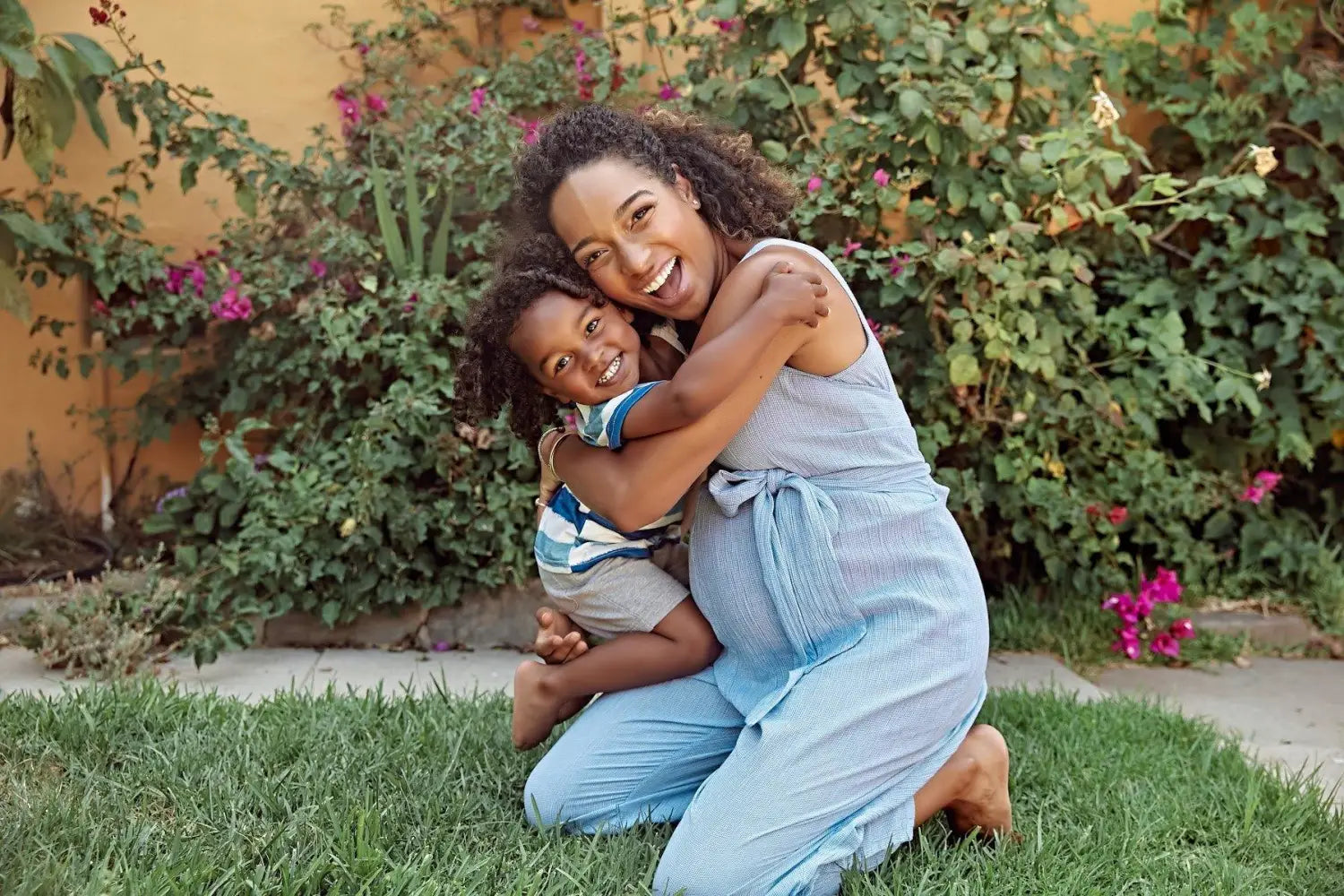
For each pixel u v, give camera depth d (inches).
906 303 167.2
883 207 159.2
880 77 161.8
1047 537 165.5
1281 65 180.5
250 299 165.5
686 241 86.8
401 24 179.8
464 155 167.5
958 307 156.8
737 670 93.4
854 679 85.7
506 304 87.4
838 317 87.5
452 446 154.9
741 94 166.7
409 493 157.9
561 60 177.5
